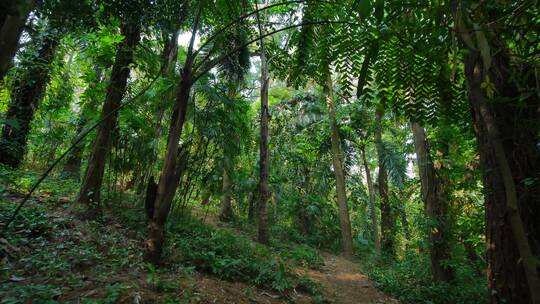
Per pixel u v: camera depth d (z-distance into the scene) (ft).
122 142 20.75
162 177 12.17
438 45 3.98
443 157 21.77
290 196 39.91
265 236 26.58
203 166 23.31
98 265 11.37
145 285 10.45
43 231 13.24
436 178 21.90
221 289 12.28
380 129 33.73
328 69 4.86
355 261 33.60
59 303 8.37
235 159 28.66
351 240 35.42
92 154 18.16
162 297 9.91
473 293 17.99
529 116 5.81
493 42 3.89
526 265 2.19
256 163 37.01
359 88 4.06
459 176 21.72
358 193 46.62
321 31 5.06
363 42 4.08
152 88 19.51
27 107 21.75
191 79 11.71
